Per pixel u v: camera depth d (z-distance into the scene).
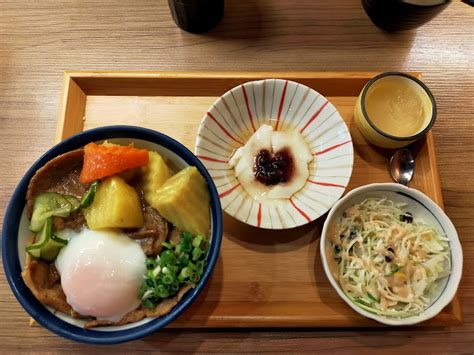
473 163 0.38
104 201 0.28
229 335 0.33
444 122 0.39
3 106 0.38
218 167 0.35
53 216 0.28
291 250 0.34
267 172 0.36
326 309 0.32
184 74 0.37
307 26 0.41
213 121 0.35
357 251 0.33
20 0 0.41
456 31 0.41
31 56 0.40
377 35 0.41
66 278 0.27
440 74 0.40
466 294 0.34
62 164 0.29
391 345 0.33
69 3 0.41
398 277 0.32
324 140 0.37
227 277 0.33
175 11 0.38
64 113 0.36
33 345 0.32
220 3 0.39
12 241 0.27
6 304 0.33
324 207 0.33
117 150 0.28
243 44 0.40
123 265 0.28
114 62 0.40
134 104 0.38
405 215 0.34
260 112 0.38
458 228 0.36
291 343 0.33
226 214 0.35
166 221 0.29
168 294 0.27
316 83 0.38
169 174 0.30
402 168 0.37
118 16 0.41
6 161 0.37
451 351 0.33
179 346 0.32
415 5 0.35
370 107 0.36
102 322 0.28
